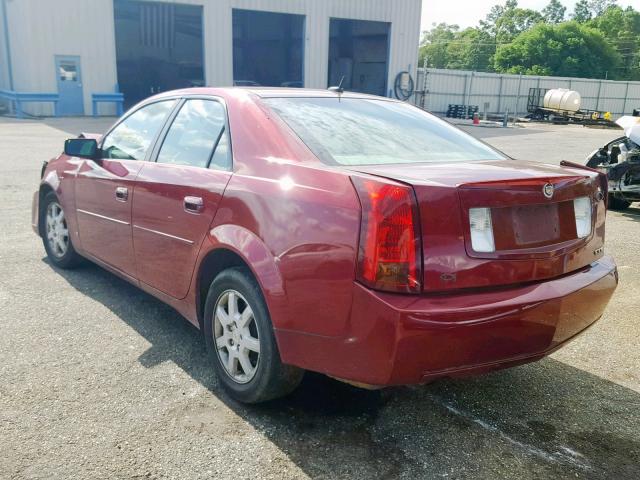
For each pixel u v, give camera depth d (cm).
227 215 312
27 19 2488
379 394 334
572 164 345
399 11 3416
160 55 3744
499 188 262
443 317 242
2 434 281
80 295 468
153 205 371
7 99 2731
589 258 312
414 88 3638
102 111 2683
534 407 326
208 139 354
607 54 8350
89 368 349
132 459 267
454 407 323
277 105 341
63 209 496
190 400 318
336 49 4009
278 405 317
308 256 267
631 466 276
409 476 262
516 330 260
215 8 2859
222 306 325
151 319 425
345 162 296
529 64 8194
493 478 264
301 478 259
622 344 416
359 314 251
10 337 388
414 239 245
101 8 2633
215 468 263
